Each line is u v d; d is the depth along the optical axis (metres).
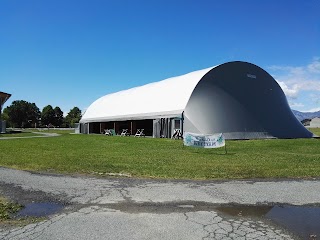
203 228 5.75
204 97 32.38
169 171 11.34
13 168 12.16
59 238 5.26
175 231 5.59
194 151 18.42
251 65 35.34
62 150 19.25
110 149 19.83
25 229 5.67
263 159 14.72
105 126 50.97
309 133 36.16
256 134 32.22
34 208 6.96
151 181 9.70
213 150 19.20
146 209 6.90
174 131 32.75
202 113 31.56
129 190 8.55
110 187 8.91
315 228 5.79
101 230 5.63
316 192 8.39
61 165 12.72
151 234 5.45
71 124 139.62
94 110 55.72
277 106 35.53
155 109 37.41
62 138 34.12
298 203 7.39
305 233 5.55
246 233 5.52
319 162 13.71
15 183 9.45
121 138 33.28
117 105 48.50
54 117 155.00
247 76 34.84
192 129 30.80
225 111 32.09
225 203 7.36
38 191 8.47
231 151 18.52
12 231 5.57
